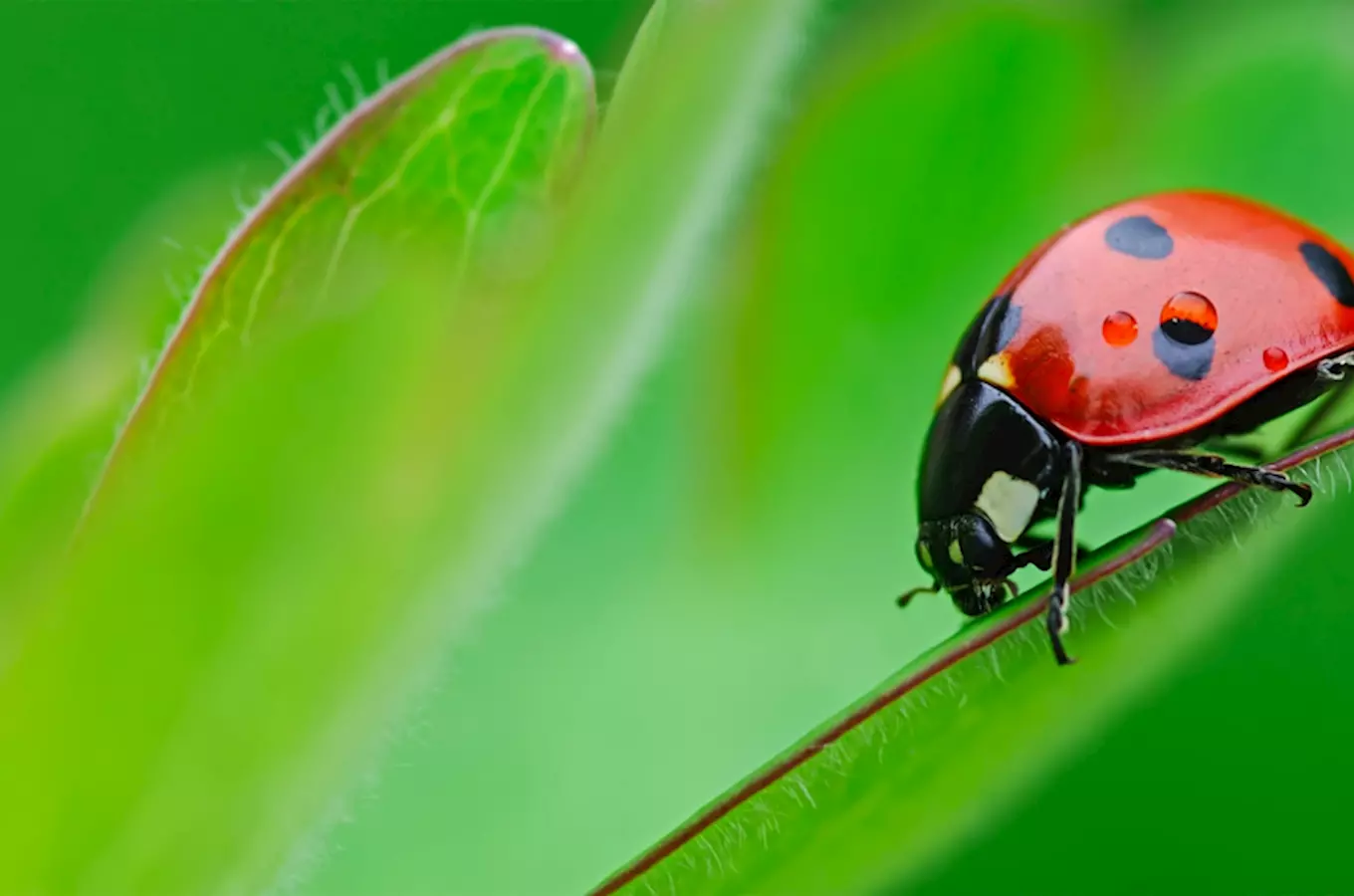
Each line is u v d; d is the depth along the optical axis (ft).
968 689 0.18
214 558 0.18
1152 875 0.19
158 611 0.18
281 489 0.18
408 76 0.18
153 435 0.18
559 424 0.18
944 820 0.18
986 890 0.19
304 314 0.18
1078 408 0.20
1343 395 0.20
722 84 0.18
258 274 0.18
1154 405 0.20
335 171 0.18
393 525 0.18
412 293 0.18
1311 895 0.19
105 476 0.18
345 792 0.18
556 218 0.18
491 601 0.18
